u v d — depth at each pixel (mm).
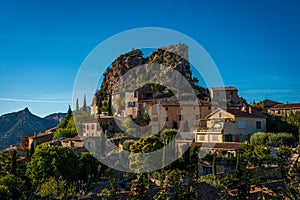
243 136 42656
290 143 37062
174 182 12477
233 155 33688
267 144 36438
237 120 42875
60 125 67125
